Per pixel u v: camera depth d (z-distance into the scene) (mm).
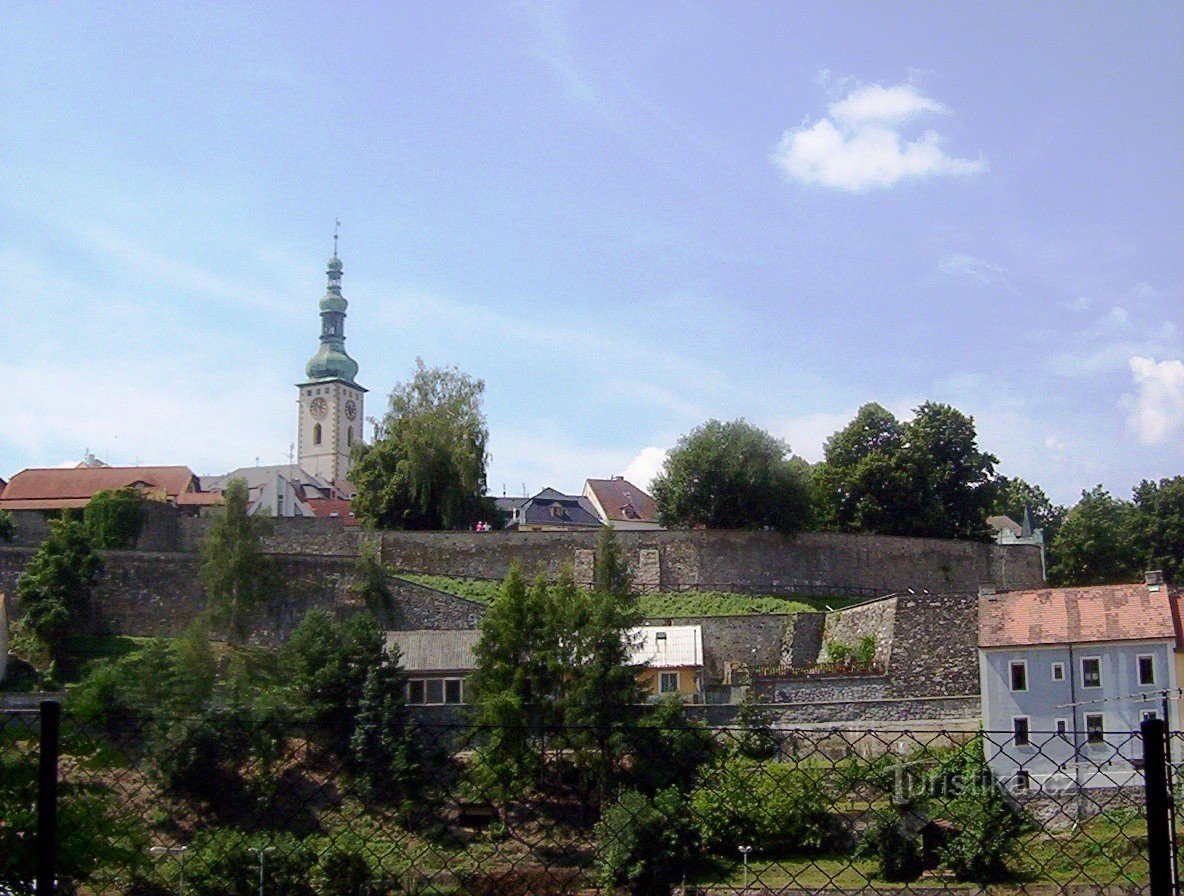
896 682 70125
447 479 91812
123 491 85688
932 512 97312
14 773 13273
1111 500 108125
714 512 90750
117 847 13273
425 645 71625
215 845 13172
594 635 57500
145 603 76125
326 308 190375
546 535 86125
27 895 13148
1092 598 61281
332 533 86125
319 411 185750
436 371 97062
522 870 13180
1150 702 57406
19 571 75750
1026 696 59438
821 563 88938
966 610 71250
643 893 13273
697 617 78000
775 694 69750
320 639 58000
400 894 13094
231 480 79438
